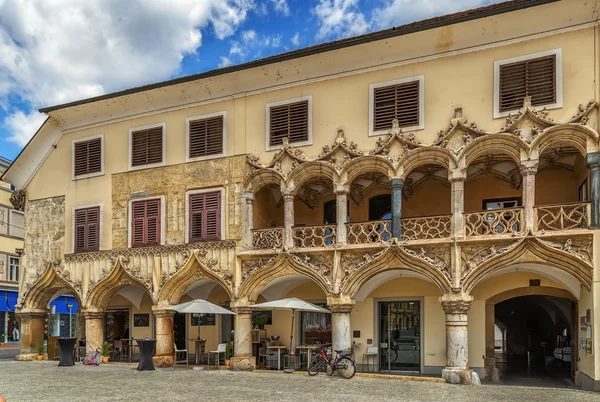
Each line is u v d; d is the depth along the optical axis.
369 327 19.86
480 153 16.53
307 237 18.80
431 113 17.38
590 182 15.28
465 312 16.25
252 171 19.81
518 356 27.42
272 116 19.88
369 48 18.02
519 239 15.58
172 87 21.20
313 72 19.20
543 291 17.70
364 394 13.92
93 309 22.31
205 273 20.22
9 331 40.31
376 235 18.31
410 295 19.39
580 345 16.25
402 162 17.38
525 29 16.28
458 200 16.58
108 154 23.02
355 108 18.50
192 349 24.25
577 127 15.20
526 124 15.96
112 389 14.88
